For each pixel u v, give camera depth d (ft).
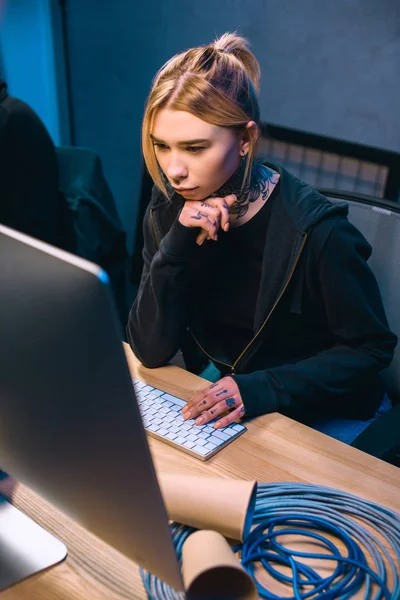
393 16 6.86
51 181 7.11
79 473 2.18
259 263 4.29
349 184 7.93
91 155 7.55
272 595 2.48
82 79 9.96
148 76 9.19
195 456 3.27
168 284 4.06
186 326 4.32
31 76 9.88
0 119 6.79
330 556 2.62
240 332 4.58
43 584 2.56
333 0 7.21
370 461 3.27
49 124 10.38
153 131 3.54
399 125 7.27
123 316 8.25
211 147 3.47
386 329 4.14
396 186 7.52
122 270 8.07
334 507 2.91
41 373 2.05
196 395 3.68
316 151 8.02
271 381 3.81
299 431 3.51
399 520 2.85
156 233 4.46
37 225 7.02
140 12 8.90
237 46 3.63
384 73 7.17
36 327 1.97
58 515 2.89
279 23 7.74
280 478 3.14
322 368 3.96
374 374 4.13
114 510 2.16
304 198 4.11
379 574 2.57
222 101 3.38
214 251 4.28
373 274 4.38
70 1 9.46
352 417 4.48
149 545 2.13
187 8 8.44
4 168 6.88
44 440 2.23
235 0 7.99
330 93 7.67
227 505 2.65
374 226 4.65
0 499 2.96
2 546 2.69
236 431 3.46
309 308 4.33
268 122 8.33
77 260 1.79
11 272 1.95
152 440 3.42
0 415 2.34
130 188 10.16
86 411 1.99
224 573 2.39
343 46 7.35
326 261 4.05
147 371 4.13
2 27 9.34
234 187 3.93
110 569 2.62
